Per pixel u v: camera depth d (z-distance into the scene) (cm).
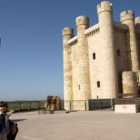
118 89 3756
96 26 4109
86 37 4428
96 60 4106
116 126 1098
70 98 4747
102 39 3872
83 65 4316
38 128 1158
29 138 903
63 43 5119
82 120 1408
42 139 872
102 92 3825
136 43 4228
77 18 4547
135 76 3697
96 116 1623
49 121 1444
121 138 814
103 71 3781
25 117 1775
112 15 3991
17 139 902
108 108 2498
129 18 4262
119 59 4031
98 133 934
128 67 4144
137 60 4119
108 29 3856
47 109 2175
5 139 554
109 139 807
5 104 577
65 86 4897
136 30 4488
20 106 2405
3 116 557
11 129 595
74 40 4712
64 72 4978
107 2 3938
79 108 4100
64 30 5109
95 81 4078
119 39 4144
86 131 997
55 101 2286
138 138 802
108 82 3681
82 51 4369
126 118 1409
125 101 1947
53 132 1017
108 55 3769
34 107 2562
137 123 1167
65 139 849
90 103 2409
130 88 3619
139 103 1916
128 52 4184
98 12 4047
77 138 855
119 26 4138
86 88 4200
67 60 4941
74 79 4681
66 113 2042
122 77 3744
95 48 4156
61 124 1268
